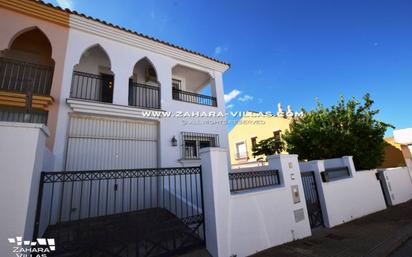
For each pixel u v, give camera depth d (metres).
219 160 4.45
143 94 8.27
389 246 4.47
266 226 4.68
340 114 9.52
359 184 7.75
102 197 6.07
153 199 6.69
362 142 9.17
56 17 6.26
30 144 2.85
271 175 5.45
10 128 2.76
